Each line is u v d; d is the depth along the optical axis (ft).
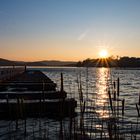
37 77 127.75
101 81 190.29
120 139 29.22
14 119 46.85
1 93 60.23
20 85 85.76
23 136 35.60
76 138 26.53
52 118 48.26
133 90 133.18
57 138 34.01
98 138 33.68
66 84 140.87
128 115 55.11
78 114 50.08
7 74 110.01
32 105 49.55
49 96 59.82
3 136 35.94
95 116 42.55
